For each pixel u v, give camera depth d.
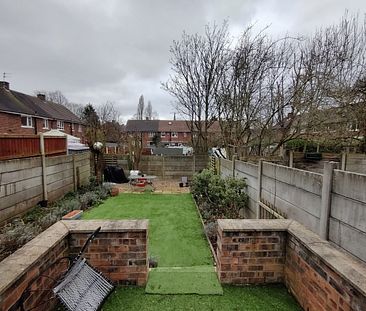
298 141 9.01
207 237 4.52
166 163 11.59
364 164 5.77
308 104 7.03
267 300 2.19
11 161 4.82
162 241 4.50
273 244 2.39
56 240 2.04
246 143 8.38
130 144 11.95
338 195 2.21
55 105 24.83
